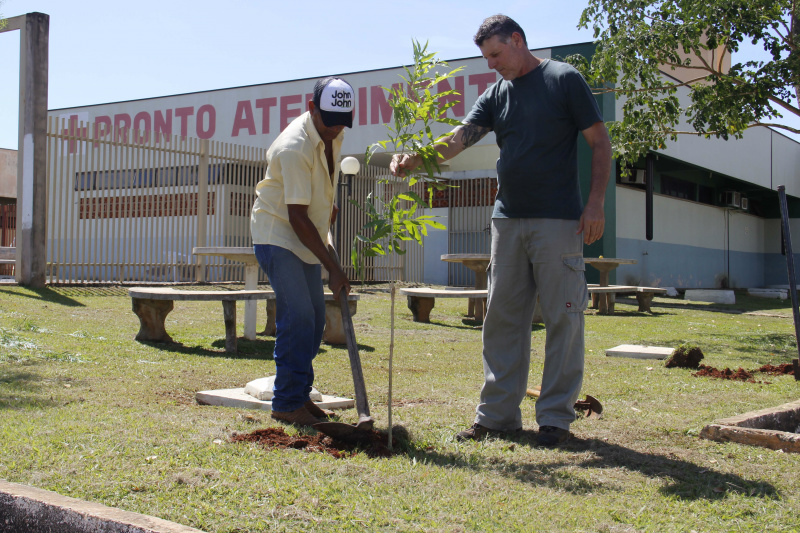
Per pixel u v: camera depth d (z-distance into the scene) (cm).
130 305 973
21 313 792
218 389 452
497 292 354
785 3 997
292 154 334
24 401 376
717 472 292
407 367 601
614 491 265
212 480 255
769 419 395
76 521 209
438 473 280
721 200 2756
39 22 1030
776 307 1767
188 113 2167
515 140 348
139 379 475
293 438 316
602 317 1261
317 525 217
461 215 1953
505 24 341
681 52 2125
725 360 728
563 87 337
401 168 354
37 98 1041
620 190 1992
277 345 354
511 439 346
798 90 1023
